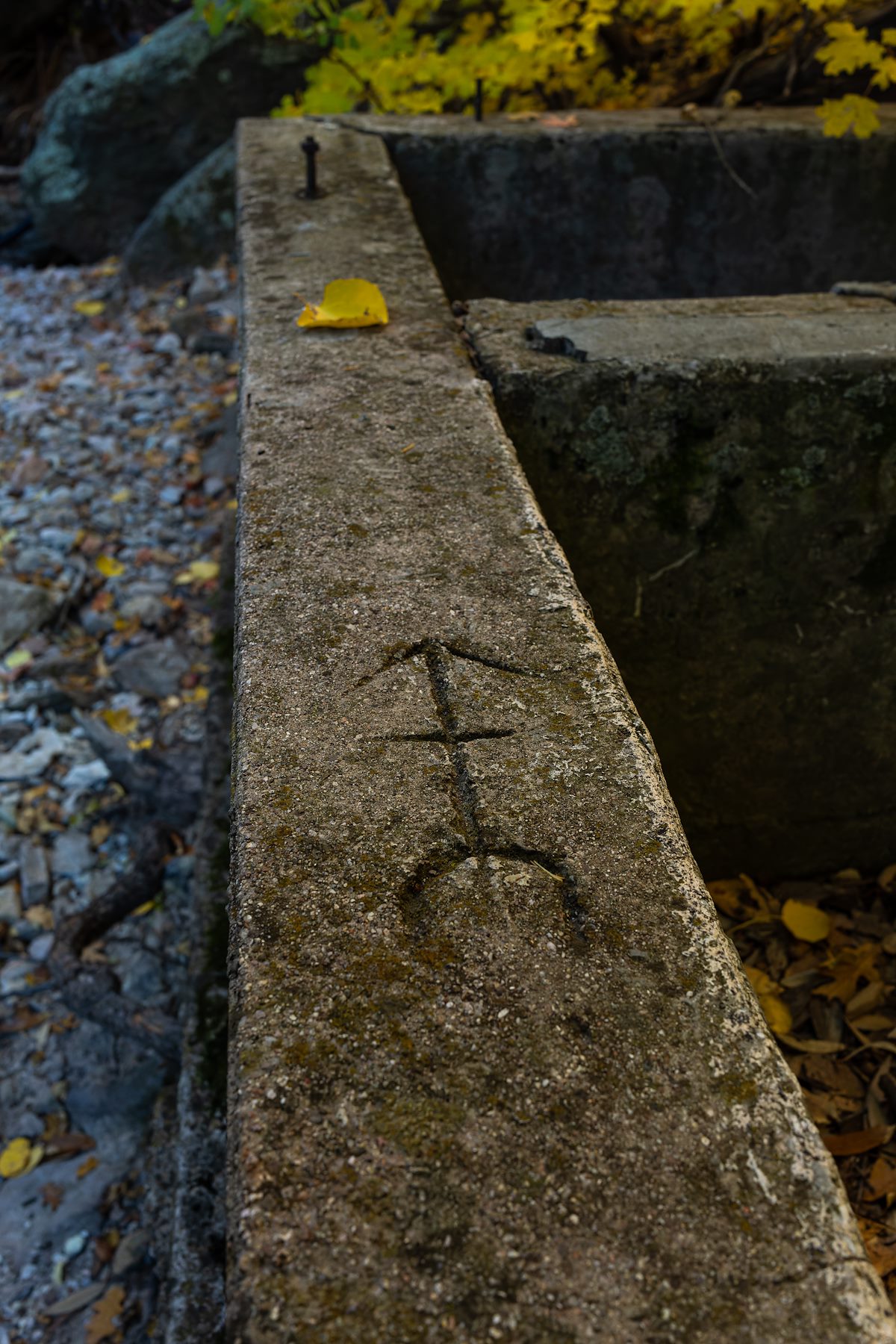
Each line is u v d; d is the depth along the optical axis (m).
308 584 1.27
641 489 1.93
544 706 1.07
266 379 1.79
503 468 1.51
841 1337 0.62
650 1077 0.74
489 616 1.21
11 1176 2.51
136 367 5.54
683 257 3.25
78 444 4.91
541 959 0.82
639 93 3.97
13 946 2.98
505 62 3.61
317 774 1.00
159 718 3.55
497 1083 0.74
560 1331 0.62
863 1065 1.98
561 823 0.94
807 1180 0.69
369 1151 0.71
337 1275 0.65
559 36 3.50
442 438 1.59
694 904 0.86
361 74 3.71
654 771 0.99
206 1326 1.76
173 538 4.39
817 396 1.86
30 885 3.10
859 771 2.31
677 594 2.05
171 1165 2.37
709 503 1.95
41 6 8.23
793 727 2.23
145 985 2.83
